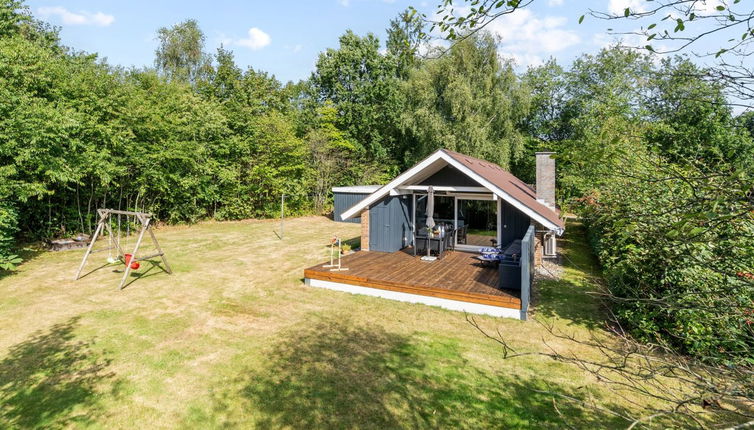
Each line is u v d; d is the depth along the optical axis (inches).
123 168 733.3
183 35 1510.8
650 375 105.9
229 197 1051.9
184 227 944.9
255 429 203.5
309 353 286.7
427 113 1194.0
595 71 1104.8
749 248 123.9
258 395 233.0
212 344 301.4
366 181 1346.0
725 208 105.0
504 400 229.1
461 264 500.4
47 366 263.9
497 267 482.3
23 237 676.7
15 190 514.9
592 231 612.1
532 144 1365.7
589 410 217.6
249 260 602.9
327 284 450.3
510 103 1167.0
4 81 528.4
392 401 227.9
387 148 1496.1
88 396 230.1
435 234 541.0
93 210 781.9
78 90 694.5
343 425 206.8
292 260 604.4
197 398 229.8
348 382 247.6
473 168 504.7
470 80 1182.9
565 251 668.1
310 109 1473.9
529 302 393.4
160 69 1488.7
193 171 934.4
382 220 587.5
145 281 474.9
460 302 377.7
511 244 515.8
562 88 1416.1
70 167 608.4
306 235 860.0
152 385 242.8
